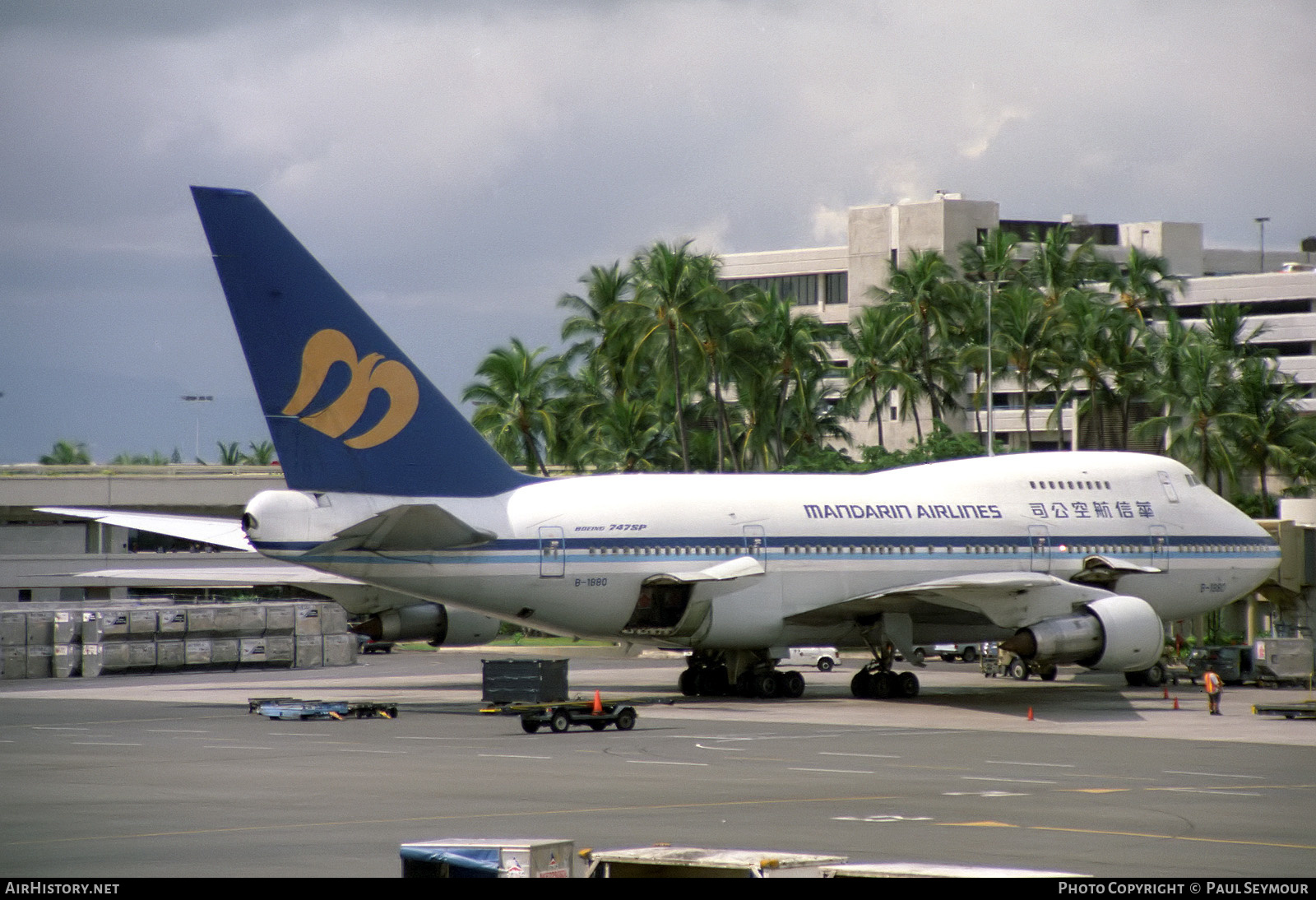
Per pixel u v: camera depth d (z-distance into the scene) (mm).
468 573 141500
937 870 44438
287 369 133000
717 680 163750
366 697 161375
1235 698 163250
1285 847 66312
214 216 129875
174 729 124438
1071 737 118438
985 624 164750
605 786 86750
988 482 169375
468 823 72250
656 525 150750
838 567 158000
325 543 131625
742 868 44625
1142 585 172875
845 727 126188
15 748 109000
